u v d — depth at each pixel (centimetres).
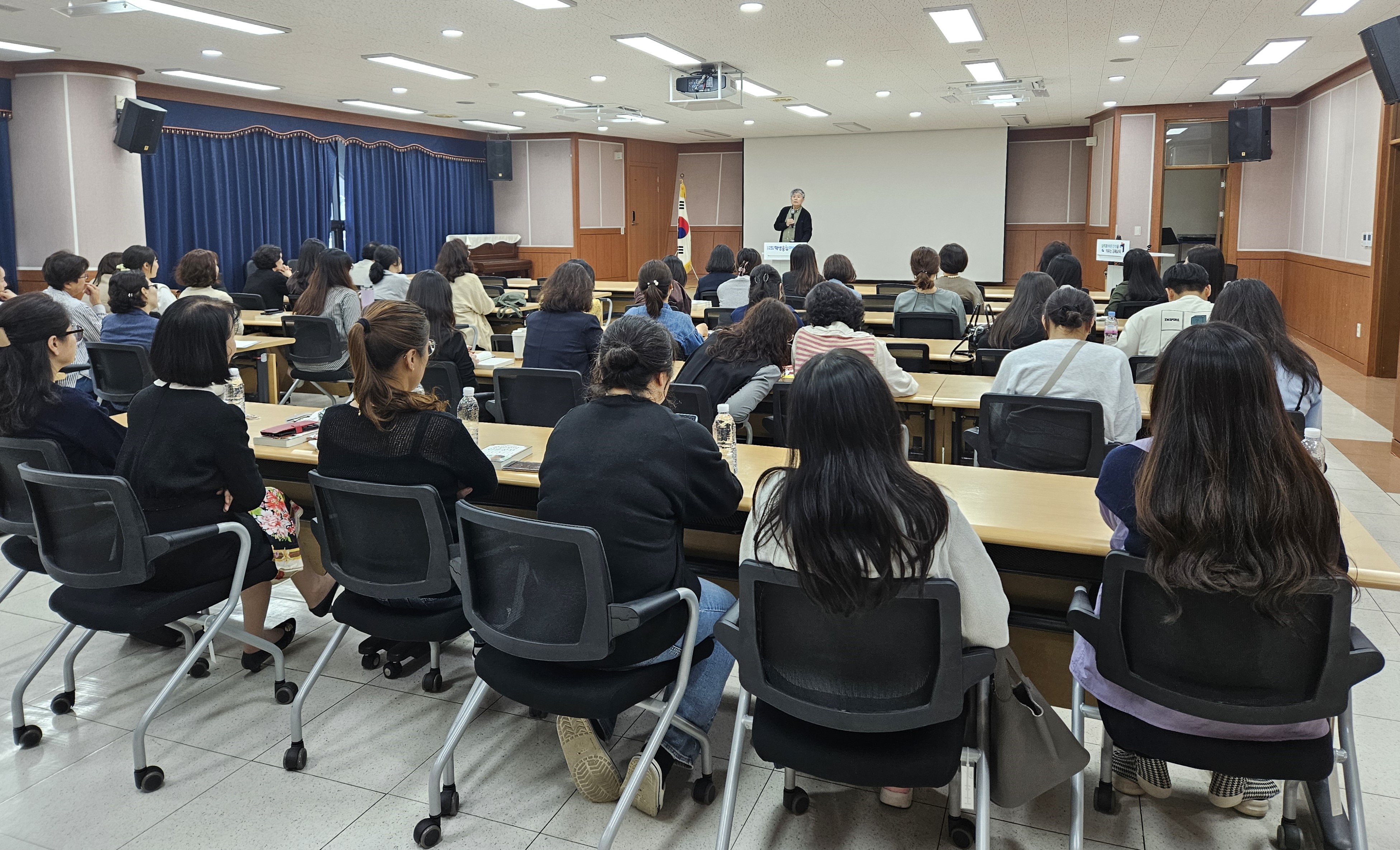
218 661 307
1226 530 156
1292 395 315
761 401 363
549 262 1507
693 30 710
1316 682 162
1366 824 219
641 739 259
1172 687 171
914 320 572
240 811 228
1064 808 228
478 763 249
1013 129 1505
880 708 172
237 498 257
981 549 172
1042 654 250
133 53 784
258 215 1098
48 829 221
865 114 1259
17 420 257
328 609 321
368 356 231
